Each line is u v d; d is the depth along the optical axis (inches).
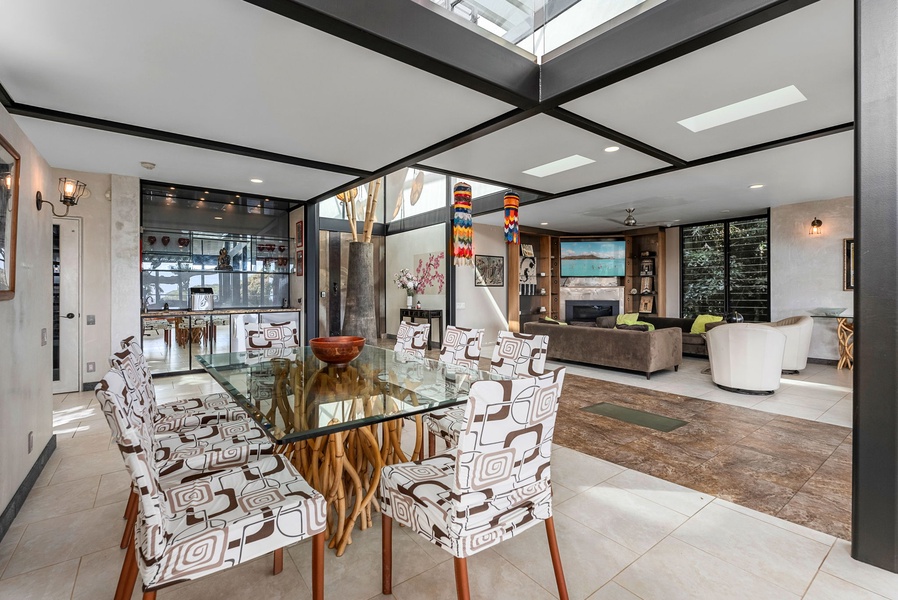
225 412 95.3
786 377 219.3
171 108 117.4
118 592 53.3
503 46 106.4
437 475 64.7
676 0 87.7
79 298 186.5
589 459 116.3
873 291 71.7
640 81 104.3
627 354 223.5
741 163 174.7
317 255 249.6
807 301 258.7
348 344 98.6
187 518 52.0
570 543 77.8
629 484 101.3
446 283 314.8
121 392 52.1
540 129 136.3
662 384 205.2
